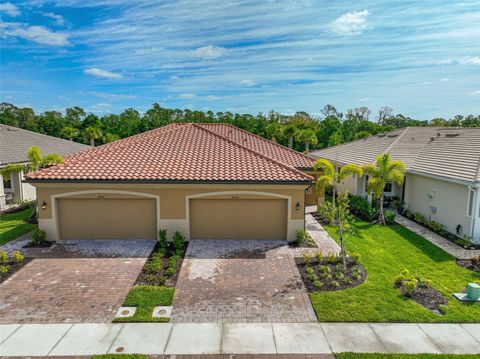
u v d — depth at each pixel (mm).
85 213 15492
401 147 24641
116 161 16281
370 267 12812
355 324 9141
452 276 12148
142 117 69188
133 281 11555
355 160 25688
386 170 17953
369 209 19422
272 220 15805
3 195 23203
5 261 12953
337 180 18375
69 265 12812
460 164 17344
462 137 21359
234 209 15672
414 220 19594
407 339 8508
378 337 8578
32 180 14625
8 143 26000
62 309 9781
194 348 8078
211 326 8992
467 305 10148
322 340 8438
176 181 14781
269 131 57656
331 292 10766
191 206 15570
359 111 81375
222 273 12203
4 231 17141
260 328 8930
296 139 49938
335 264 12953
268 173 15539
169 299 10312
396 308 9867
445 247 15117
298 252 14289
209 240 15672
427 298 10438
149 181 14727
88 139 54938
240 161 16734
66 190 15117
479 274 12320
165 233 14977
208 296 10578
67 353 7887
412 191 20766
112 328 8867
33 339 8398
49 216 15211
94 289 10969
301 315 9570
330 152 33656
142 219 15625
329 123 62688
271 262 13203
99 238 15672
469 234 15570
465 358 7801
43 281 11500
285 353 7930
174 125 24703
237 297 10531
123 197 15266
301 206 15461
